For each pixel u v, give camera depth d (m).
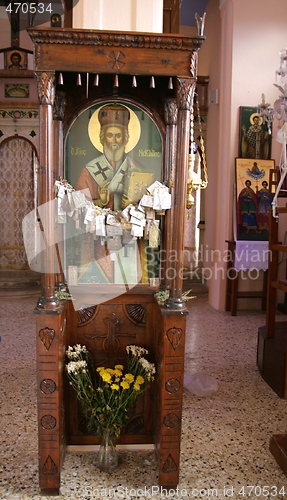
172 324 1.71
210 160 5.66
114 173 1.93
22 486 1.83
